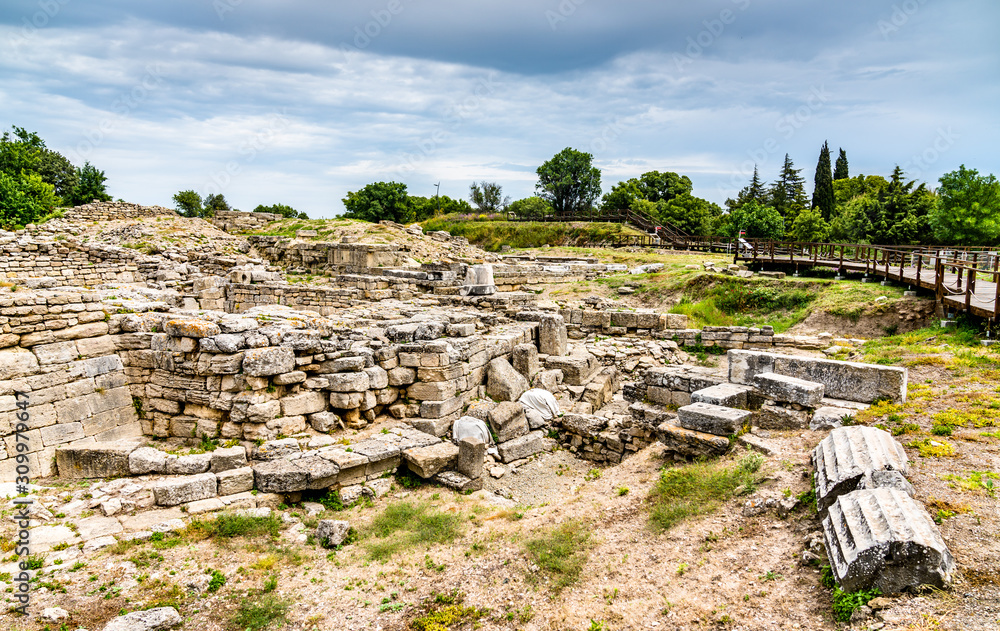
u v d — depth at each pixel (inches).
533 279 1047.0
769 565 242.8
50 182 2158.0
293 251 1258.6
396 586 279.0
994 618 175.8
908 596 192.7
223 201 2381.9
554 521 331.9
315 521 347.9
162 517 322.0
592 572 271.1
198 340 429.1
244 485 360.5
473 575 283.3
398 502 378.0
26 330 398.3
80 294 441.7
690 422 385.1
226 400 418.0
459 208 3181.6
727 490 309.7
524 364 580.7
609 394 608.7
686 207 2477.9
